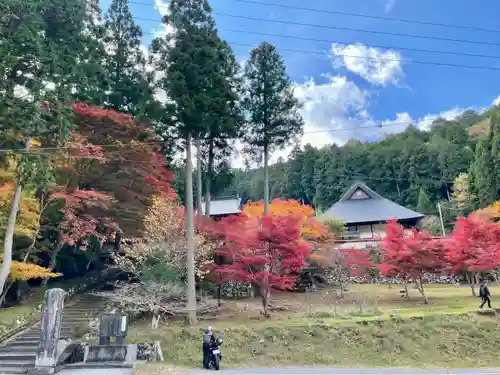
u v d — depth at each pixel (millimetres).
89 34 15688
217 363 11023
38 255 20953
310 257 20938
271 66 22391
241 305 18109
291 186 60812
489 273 24172
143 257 16734
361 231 32969
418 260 18078
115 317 12016
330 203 56312
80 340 12758
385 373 10555
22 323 13961
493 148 39031
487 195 38531
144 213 19781
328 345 12961
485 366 11836
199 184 20000
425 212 44750
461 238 18078
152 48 17500
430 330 13555
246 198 61938
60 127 13289
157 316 15023
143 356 11859
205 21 17734
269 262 15336
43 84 12625
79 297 18484
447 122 77000
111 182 19969
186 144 17547
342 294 20391
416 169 56219
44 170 12672
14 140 13203
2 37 12227
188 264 15484
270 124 21875
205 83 16672
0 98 11781
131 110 22328
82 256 24547
